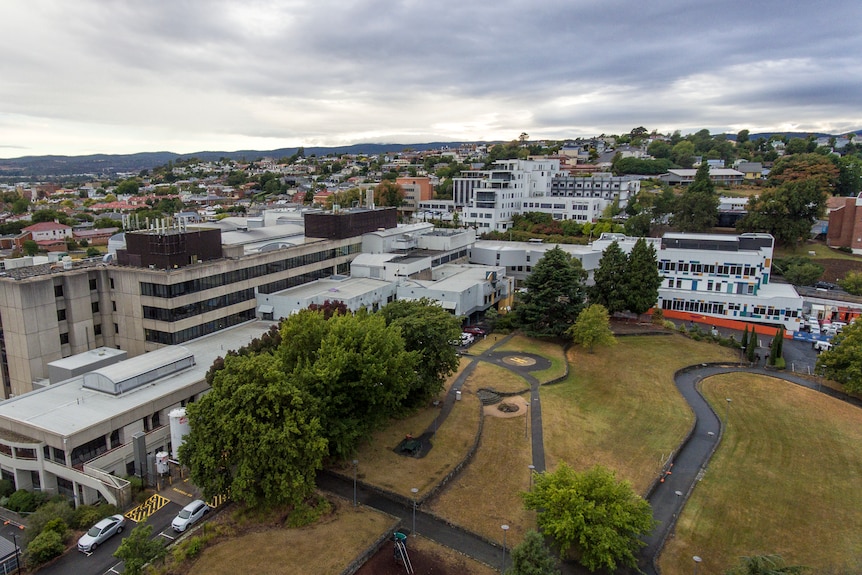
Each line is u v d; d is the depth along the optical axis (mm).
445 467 57750
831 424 71188
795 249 148500
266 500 49219
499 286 114125
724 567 45719
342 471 57094
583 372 85250
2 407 59875
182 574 42531
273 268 96250
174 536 48438
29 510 53281
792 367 91188
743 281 113625
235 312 89062
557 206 192125
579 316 93188
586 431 66750
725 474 59531
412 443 60938
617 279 106438
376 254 119750
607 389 79250
